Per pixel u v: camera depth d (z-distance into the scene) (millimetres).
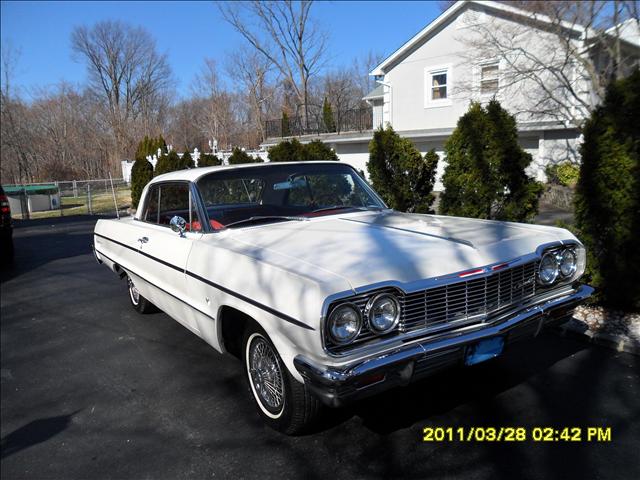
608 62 14594
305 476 2707
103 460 2988
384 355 2518
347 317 2473
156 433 3248
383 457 2834
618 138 4590
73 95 47469
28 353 4848
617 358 3994
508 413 3236
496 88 16328
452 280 2754
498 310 2988
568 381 3633
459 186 6340
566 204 13055
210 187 3920
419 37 18656
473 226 3607
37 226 16781
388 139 7426
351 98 48406
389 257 2781
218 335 3418
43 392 3965
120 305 6359
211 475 2768
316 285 2467
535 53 15953
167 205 4445
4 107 35094
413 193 7457
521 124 16250
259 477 2725
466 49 17344
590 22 12906
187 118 56156
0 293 7465
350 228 3529
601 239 4789
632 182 4508
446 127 18828
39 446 3186
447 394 3510
